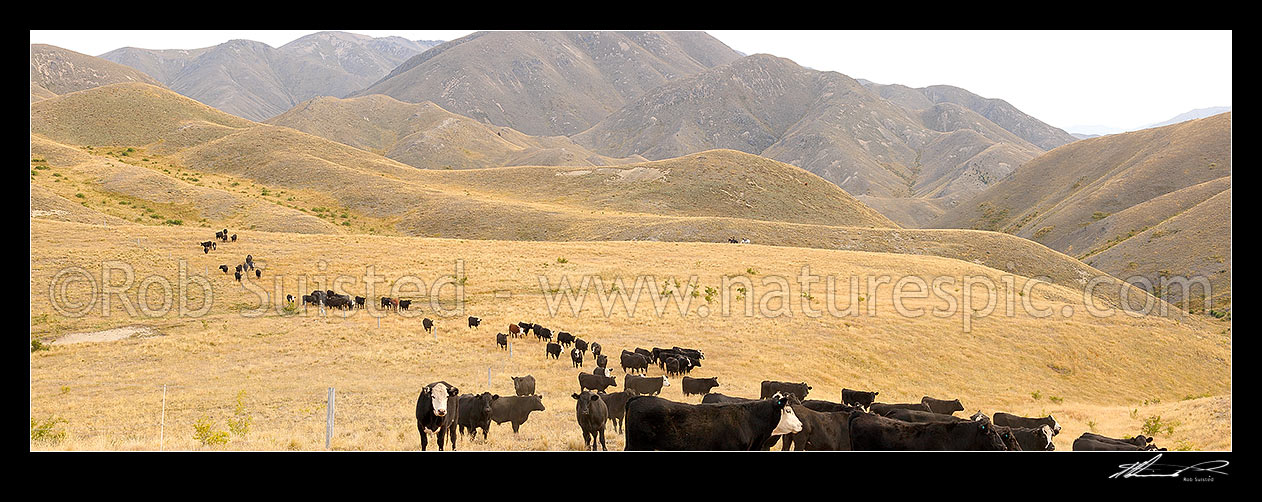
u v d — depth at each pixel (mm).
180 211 118062
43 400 27250
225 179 163375
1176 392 45312
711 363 35906
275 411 24766
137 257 61562
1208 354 52438
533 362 34719
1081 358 46406
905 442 13461
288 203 142000
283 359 35344
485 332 41625
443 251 71062
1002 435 13492
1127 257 149125
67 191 118500
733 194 163875
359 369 32844
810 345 40656
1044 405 35719
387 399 26672
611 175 172875
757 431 13445
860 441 13789
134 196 121875
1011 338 47406
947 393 36594
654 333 41625
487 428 18969
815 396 29922
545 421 22172
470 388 28750
